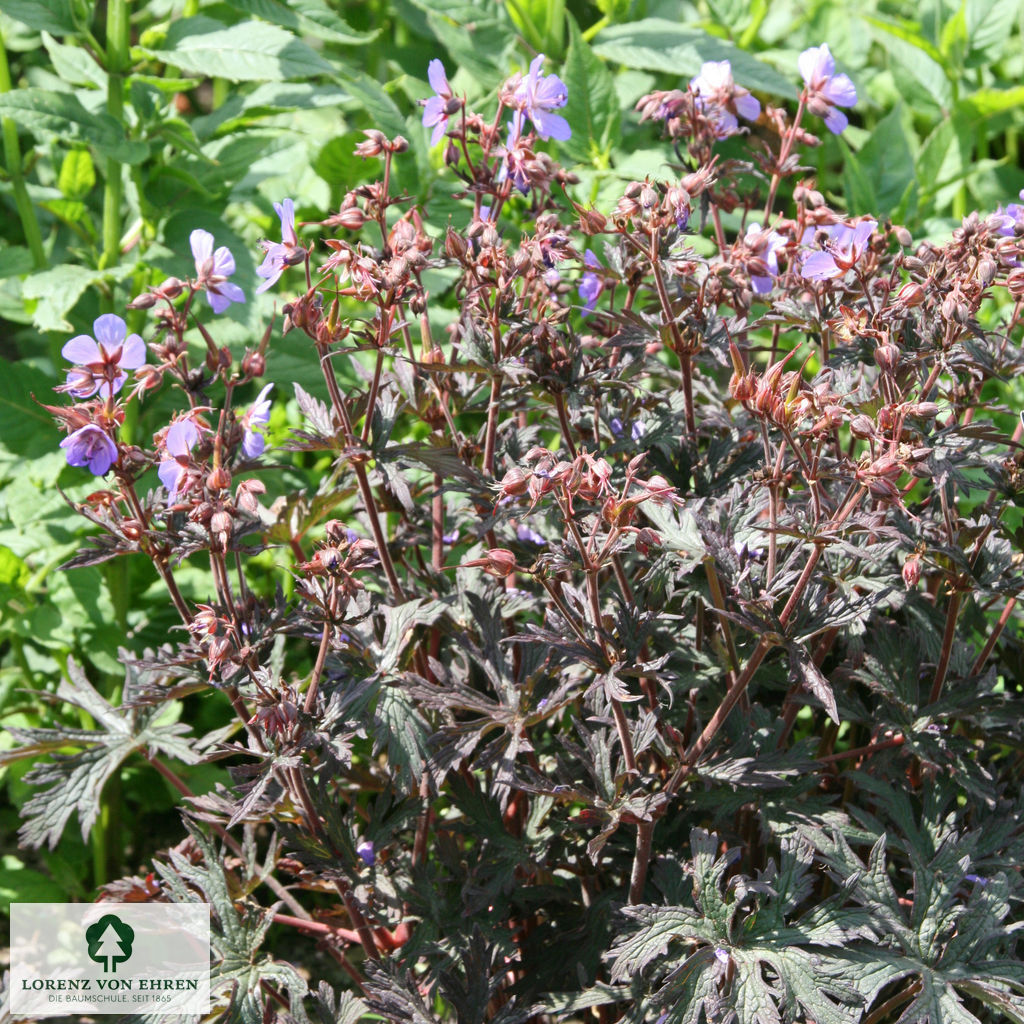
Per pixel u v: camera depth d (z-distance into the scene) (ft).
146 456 2.62
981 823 2.78
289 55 3.51
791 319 2.82
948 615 2.76
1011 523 3.38
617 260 2.90
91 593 3.59
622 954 2.55
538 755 3.03
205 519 2.52
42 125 3.39
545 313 2.89
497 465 2.95
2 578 3.58
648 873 2.83
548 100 2.85
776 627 2.54
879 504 2.75
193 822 2.83
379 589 3.06
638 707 2.88
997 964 2.56
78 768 2.87
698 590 2.81
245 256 3.59
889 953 2.57
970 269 2.70
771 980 2.62
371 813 2.81
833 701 2.47
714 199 3.02
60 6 3.47
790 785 2.71
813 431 2.48
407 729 2.70
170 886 2.79
